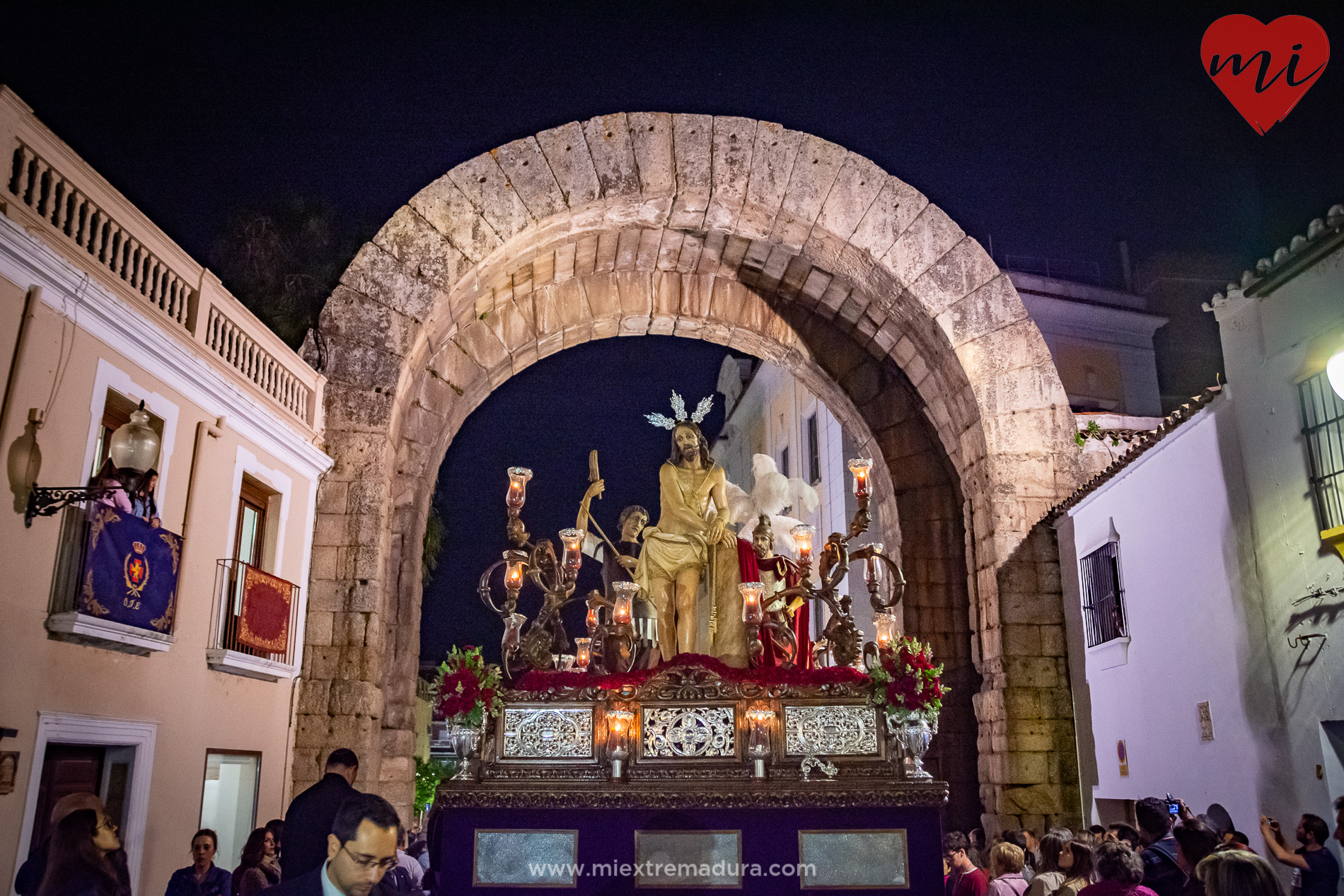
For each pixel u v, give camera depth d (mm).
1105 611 13742
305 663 13188
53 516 8594
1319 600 9133
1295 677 9430
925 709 7172
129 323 9445
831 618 8203
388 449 14172
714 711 7270
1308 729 9219
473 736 7164
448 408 17406
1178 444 11625
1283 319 9828
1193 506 11266
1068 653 15164
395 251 15031
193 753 10422
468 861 6867
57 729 8414
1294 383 9648
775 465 29281
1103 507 13836
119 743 9164
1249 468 10234
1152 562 12266
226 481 11281
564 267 18172
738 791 6934
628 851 6855
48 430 8531
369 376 14367
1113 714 13508
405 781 14992
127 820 9266
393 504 16281
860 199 16609
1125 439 16109
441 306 15219
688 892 6770
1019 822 14680
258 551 12453
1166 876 7016
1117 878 5531
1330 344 9164
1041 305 23609
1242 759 10195
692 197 16422
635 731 7234
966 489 17234
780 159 16562
